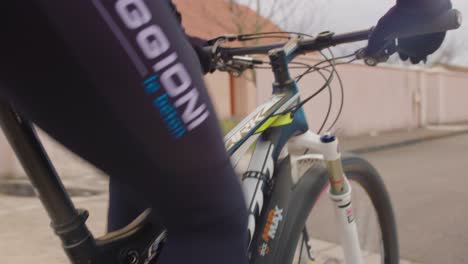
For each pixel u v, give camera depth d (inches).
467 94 906.1
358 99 581.3
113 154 30.6
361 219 71.6
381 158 388.5
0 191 199.6
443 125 803.4
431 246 139.3
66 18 25.0
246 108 566.6
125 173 32.1
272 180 54.8
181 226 37.4
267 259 49.3
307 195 56.6
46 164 36.5
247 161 58.1
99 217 152.2
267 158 53.6
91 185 204.4
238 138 50.0
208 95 34.0
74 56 25.8
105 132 29.3
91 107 27.9
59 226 37.1
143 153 30.6
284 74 58.5
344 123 550.6
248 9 636.7
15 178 219.9
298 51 61.8
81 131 29.3
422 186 242.7
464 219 171.6
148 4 28.8
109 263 41.0
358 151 437.7
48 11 24.4
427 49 52.8
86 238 38.3
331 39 58.5
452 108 856.9
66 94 27.2
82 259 38.0
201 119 32.6
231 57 64.6
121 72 27.7
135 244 43.9
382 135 596.4
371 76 606.5
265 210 51.9
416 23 47.6
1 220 154.3
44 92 27.1
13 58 25.4
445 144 524.7
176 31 31.2
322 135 60.4
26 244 129.0
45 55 25.5
